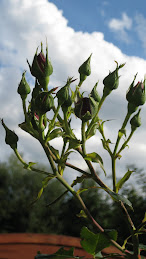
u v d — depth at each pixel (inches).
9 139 6.6
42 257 6.3
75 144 6.5
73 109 7.0
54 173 6.5
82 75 7.1
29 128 6.4
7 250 9.2
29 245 9.6
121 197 6.4
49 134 6.3
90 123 6.6
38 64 6.3
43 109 6.1
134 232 6.6
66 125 6.5
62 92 6.2
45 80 6.4
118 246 6.5
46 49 6.3
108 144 6.9
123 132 6.8
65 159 6.5
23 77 6.5
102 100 6.8
